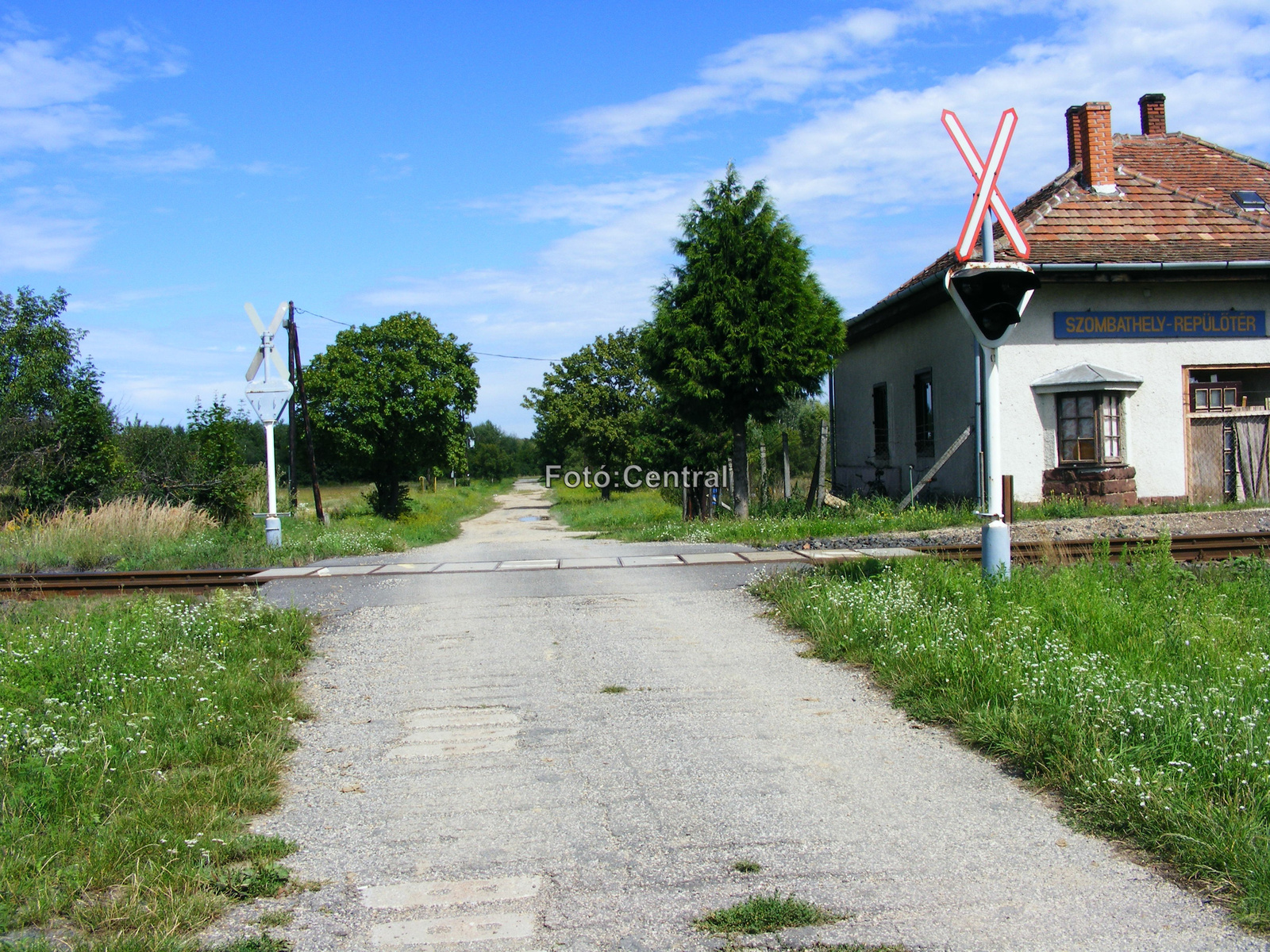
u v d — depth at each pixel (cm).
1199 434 1803
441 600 1030
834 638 750
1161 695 517
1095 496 1750
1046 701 527
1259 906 328
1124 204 1934
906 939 319
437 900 356
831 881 363
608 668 714
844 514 1809
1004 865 374
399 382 3578
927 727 554
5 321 4028
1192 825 379
